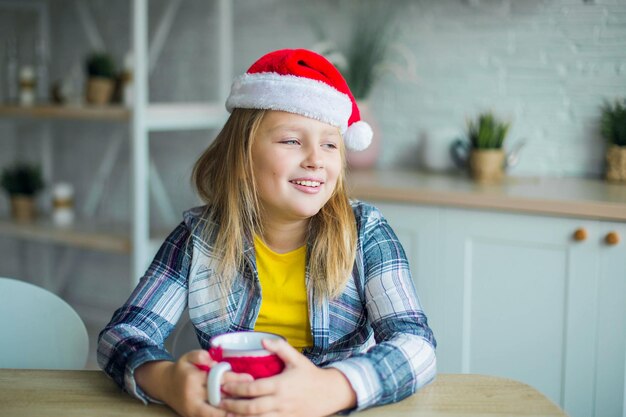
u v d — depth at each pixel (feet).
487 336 6.78
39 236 9.91
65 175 11.76
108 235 9.33
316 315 4.18
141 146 8.54
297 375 3.16
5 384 3.56
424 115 8.64
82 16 10.97
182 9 10.21
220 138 4.45
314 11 9.16
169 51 10.41
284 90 3.97
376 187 7.11
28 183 10.56
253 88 4.06
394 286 4.10
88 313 11.72
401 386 3.37
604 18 7.55
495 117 8.21
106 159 11.03
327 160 4.02
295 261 4.28
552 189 6.89
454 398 3.41
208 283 4.24
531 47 7.95
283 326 4.26
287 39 9.42
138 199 8.65
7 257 12.23
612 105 7.61
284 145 3.99
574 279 6.31
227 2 9.43
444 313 6.95
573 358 6.39
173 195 10.61
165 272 4.25
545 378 6.55
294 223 4.25
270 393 3.08
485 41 8.19
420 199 6.89
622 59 7.52
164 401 3.29
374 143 8.44
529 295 6.54
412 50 8.62
